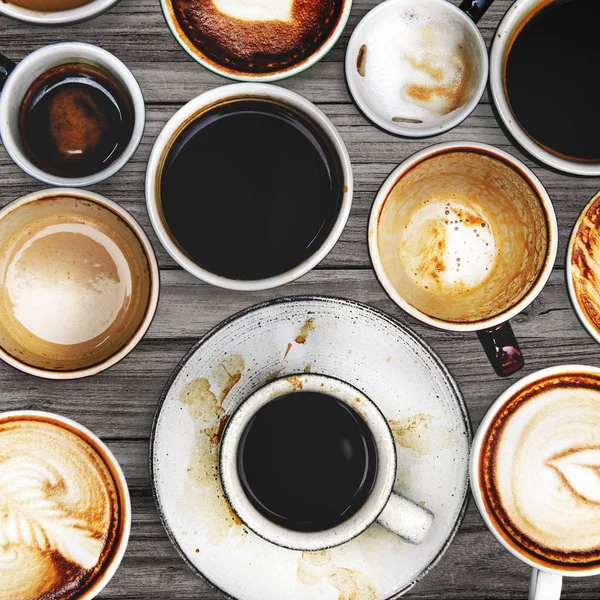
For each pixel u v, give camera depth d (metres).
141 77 0.64
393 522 0.63
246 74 0.62
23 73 0.62
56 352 0.65
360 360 0.64
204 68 0.64
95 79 0.64
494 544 0.66
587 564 0.65
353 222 0.65
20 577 0.64
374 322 0.64
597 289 0.65
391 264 0.64
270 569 0.64
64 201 0.63
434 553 0.64
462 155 0.62
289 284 0.65
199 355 0.64
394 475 0.61
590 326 0.63
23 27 0.64
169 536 0.64
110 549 0.64
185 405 0.64
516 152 0.65
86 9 0.62
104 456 0.64
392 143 0.65
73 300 0.65
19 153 0.62
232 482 0.62
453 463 0.64
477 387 0.65
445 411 0.64
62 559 0.64
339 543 0.61
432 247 0.66
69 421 0.63
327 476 0.64
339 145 0.61
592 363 0.66
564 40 0.65
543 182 0.66
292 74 0.62
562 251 0.66
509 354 0.64
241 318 0.64
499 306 0.63
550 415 0.65
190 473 0.64
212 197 0.64
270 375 0.64
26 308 0.65
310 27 0.64
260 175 0.65
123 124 0.65
